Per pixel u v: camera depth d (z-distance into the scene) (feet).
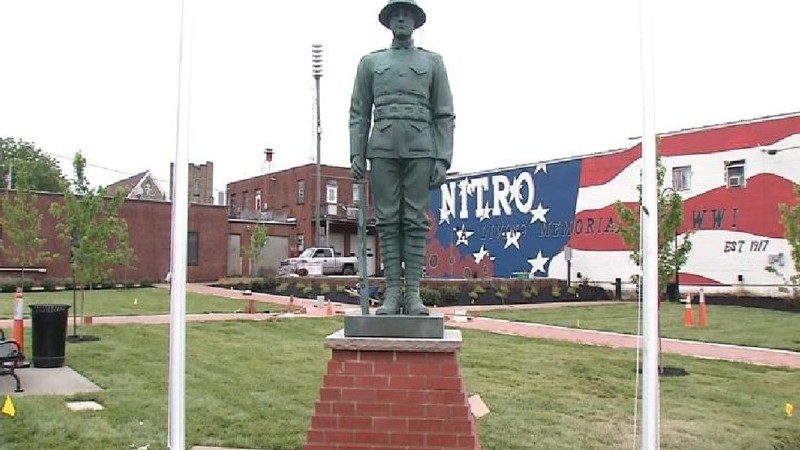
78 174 49.73
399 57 20.21
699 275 89.86
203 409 26.89
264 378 33.27
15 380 31.60
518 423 25.91
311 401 28.68
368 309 20.03
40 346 35.40
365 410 18.04
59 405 27.12
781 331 56.39
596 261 101.45
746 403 30.01
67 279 97.66
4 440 22.53
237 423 25.09
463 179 123.65
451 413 17.88
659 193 41.55
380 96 20.13
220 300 80.02
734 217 87.10
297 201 149.89
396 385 18.10
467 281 91.40
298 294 91.30
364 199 20.42
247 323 56.44
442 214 127.65
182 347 16.38
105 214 49.32
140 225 115.34
